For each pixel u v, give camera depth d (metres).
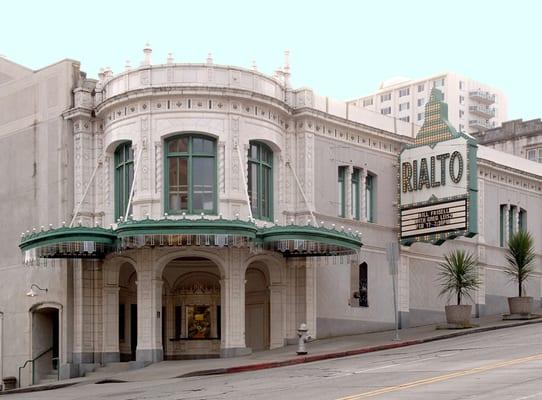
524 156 58.75
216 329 34.69
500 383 16.28
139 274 30.33
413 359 23.11
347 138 34.81
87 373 31.34
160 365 28.72
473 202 33.34
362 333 34.41
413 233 35.31
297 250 30.66
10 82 36.19
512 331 30.89
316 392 16.92
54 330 34.72
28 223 34.59
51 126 34.09
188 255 30.31
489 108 141.12
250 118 31.02
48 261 32.97
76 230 28.78
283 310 32.06
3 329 35.16
